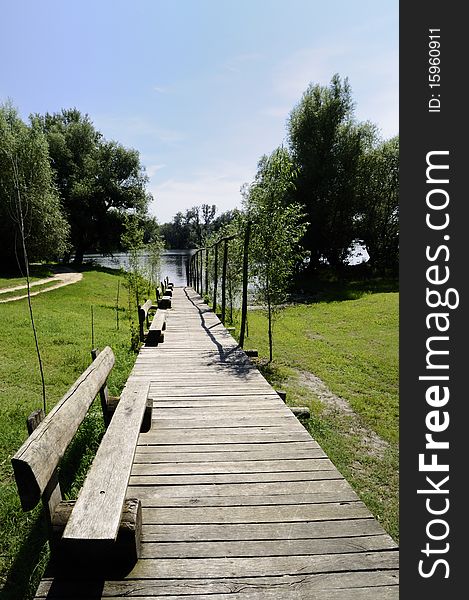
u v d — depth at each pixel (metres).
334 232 25.84
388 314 14.58
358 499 2.48
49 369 6.51
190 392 4.50
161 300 12.21
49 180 23.25
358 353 9.48
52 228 23.34
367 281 24.67
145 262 20.73
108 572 1.88
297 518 2.29
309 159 24.20
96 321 11.70
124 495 1.90
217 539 2.11
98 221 36.41
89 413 4.31
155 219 38.41
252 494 2.52
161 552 2.01
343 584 1.84
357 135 24.41
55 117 38.03
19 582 2.44
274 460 2.96
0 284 17.97
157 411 3.93
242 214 8.54
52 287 19.25
